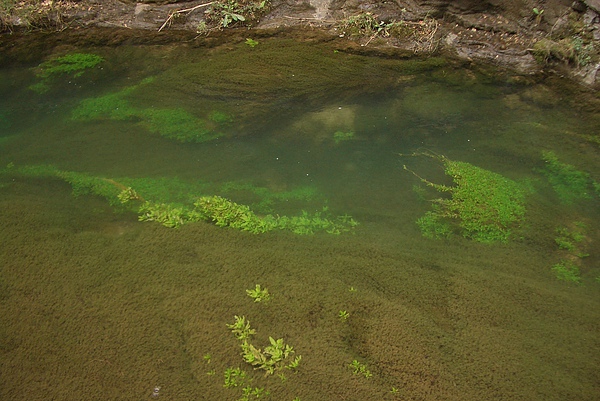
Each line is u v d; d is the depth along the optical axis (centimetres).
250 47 758
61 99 684
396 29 750
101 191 552
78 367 386
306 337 407
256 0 804
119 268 464
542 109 647
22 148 608
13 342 404
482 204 529
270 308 429
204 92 688
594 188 545
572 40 668
